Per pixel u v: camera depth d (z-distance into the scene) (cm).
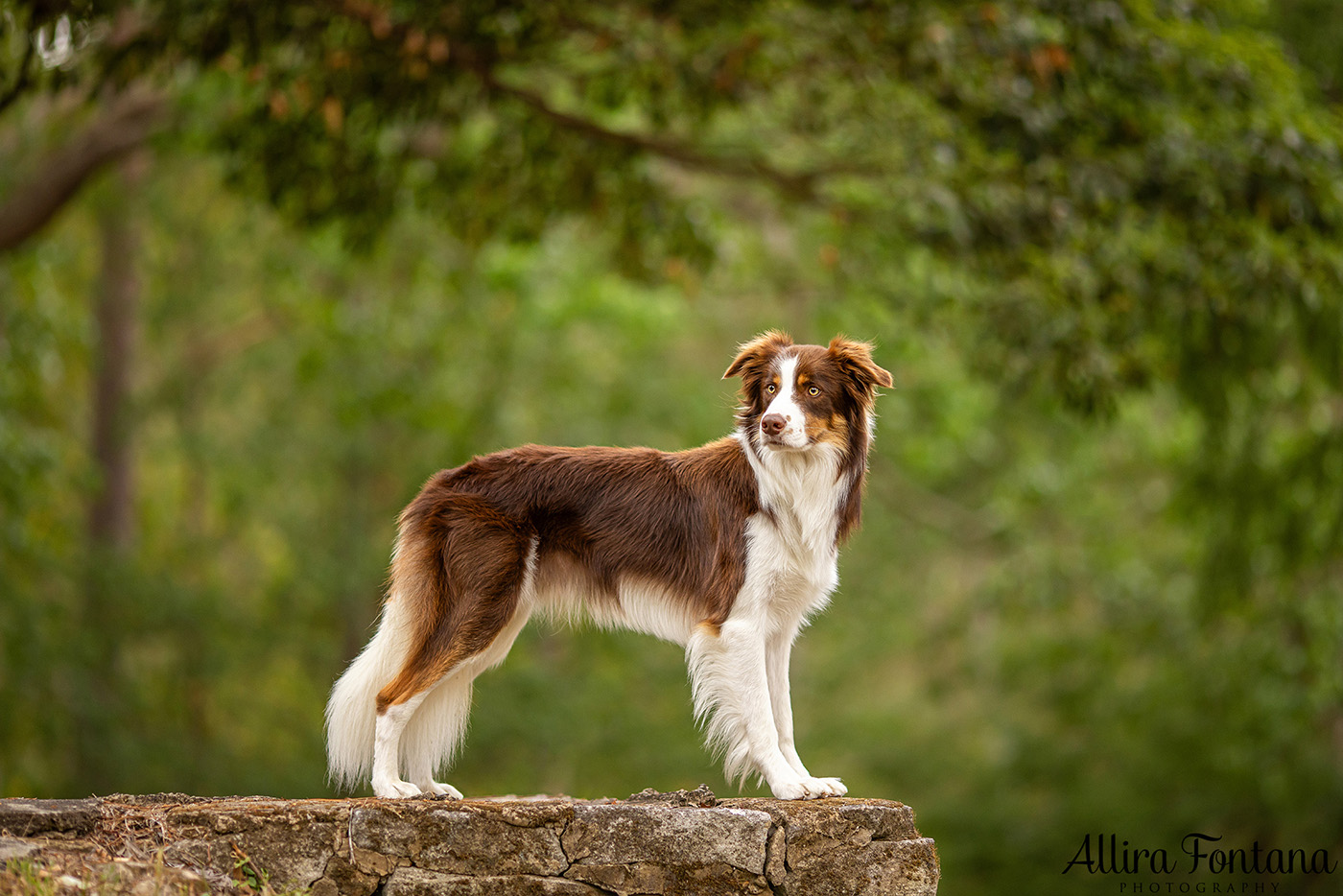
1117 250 1139
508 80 1223
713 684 605
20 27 918
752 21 1033
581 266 1938
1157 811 2142
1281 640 1772
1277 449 1625
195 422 2427
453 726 617
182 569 2316
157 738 1841
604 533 625
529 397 2278
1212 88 1062
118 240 2102
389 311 1989
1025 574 2267
